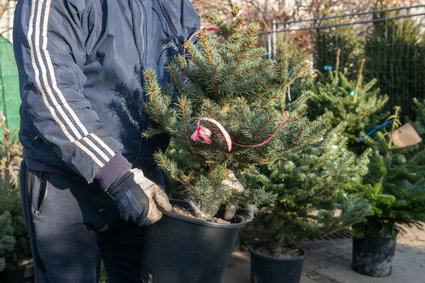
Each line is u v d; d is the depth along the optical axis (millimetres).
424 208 3074
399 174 3240
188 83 1621
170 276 1477
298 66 1521
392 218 3250
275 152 1432
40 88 1380
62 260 1631
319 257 3762
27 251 2861
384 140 3391
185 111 1422
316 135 1438
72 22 1471
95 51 1555
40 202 1598
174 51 1751
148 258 1541
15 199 2902
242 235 3842
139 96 1632
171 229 1433
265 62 1448
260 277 3041
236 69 1428
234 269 3490
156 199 1395
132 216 1366
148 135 1591
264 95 1543
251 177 2787
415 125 4984
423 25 6379
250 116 1362
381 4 6609
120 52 1576
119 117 1611
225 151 1438
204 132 1366
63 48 1462
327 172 2760
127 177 1379
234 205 1624
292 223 2965
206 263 1452
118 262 1917
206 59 1464
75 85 1462
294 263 2971
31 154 1607
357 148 4379
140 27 1643
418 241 4082
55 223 1590
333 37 7309
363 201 2869
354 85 4852
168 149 2742
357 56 6945
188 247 1430
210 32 1680
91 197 1619
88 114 1423
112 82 1584
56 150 1400
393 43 6242
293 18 11984
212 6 10000
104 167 1377
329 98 4430
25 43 1424
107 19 1558
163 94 1576
